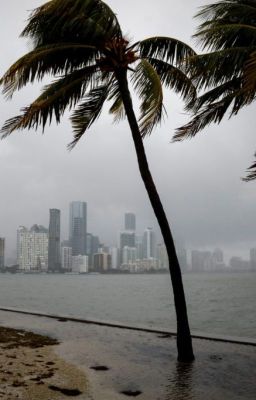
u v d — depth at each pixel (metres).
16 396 6.54
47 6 8.10
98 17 8.89
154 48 9.89
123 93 9.53
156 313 35.75
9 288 102.75
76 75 9.85
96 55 9.84
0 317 16.81
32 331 13.05
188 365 8.63
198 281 169.25
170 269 9.23
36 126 9.79
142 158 9.34
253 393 6.88
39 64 9.41
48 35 9.25
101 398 6.57
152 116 8.61
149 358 9.27
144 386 7.23
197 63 8.16
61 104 10.07
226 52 7.86
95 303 49.09
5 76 8.53
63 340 11.41
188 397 6.67
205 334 11.82
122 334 12.35
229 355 9.48
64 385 7.18
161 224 9.22
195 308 43.06
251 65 5.98
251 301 53.19
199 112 9.74
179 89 10.12
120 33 9.41
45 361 8.89
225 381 7.52
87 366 8.53
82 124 11.30
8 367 8.27
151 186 9.24
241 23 8.44
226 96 9.05
